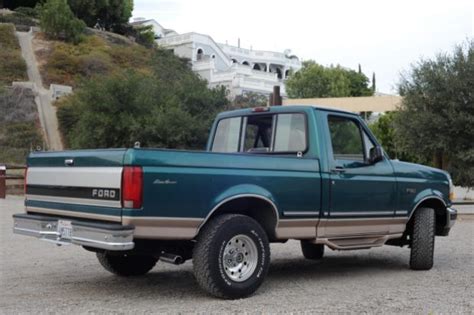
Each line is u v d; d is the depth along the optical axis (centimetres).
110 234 546
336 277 767
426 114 2002
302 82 5969
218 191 606
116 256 731
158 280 732
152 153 566
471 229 1389
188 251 653
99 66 5197
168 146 3014
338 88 5941
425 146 2020
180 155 584
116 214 559
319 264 882
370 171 763
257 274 628
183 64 6006
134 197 551
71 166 618
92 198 584
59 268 810
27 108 4038
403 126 2103
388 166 792
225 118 836
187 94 3338
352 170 741
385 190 778
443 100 2000
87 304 593
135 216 552
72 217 620
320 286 702
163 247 636
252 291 625
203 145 3141
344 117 753
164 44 7069
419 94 2067
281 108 757
